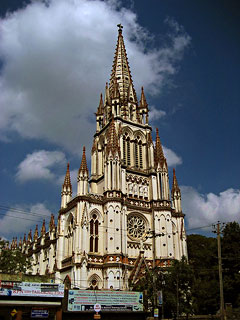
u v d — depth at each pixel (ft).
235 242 282.77
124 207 294.66
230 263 277.23
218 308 264.93
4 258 291.99
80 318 186.50
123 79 380.37
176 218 323.98
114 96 354.74
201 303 263.49
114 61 397.19
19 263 300.61
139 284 246.06
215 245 298.35
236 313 228.22
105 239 278.05
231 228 292.40
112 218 281.33
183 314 254.27
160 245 296.71
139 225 305.12
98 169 347.56
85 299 190.29
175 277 232.12
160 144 338.95
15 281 175.42
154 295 212.84
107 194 291.58
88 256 269.44
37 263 391.04
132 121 355.15
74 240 273.13
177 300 219.61
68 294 186.91
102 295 195.93
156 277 238.07
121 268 267.59
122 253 274.16
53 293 182.50
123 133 341.62
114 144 310.65
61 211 308.81
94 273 265.95
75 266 260.83
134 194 317.83
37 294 178.70
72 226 292.81
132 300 204.03
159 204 312.91
